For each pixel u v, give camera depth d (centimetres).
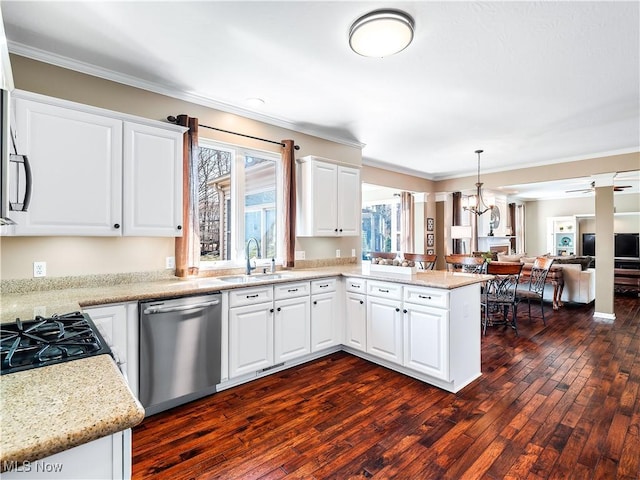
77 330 136
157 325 228
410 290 289
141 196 245
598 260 512
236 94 302
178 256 290
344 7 185
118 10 188
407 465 183
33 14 191
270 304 294
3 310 172
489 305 474
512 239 1005
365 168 580
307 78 272
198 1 180
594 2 179
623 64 247
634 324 473
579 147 477
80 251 249
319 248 415
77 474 73
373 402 251
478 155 527
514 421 225
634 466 181
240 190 347
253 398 258
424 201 706
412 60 242
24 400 81
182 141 270
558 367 319
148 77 269
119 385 90
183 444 201
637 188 804
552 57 238
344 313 354
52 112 208
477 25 200
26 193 125
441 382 275
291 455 191
